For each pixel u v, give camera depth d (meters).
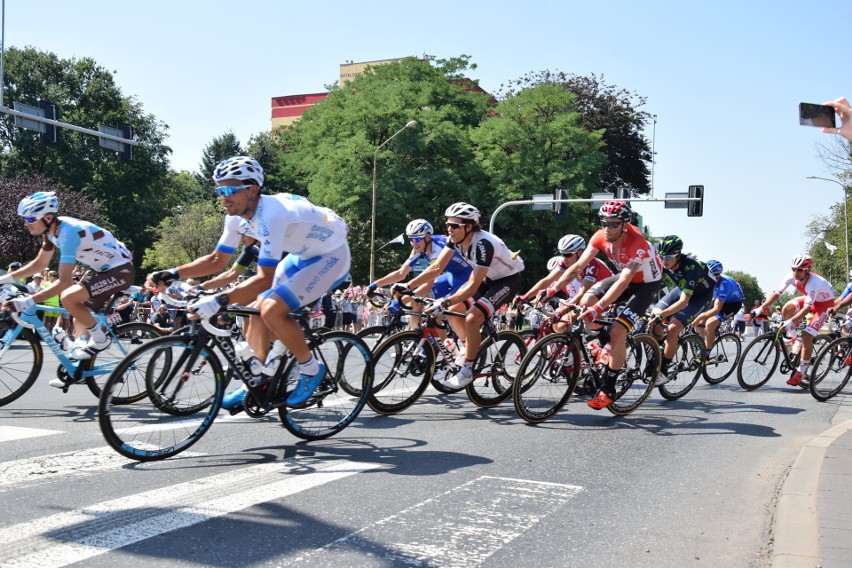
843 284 45.22
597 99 41.97
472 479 4.11
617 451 5.04
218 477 3.96
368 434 5.25
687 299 7.41
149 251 43.28
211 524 3.19
